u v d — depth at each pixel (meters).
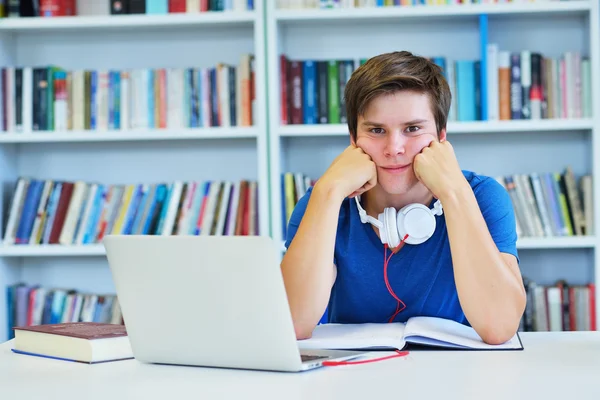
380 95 1.39
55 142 3.02
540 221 2.69
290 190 2.75
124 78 2.79
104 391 0.98
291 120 2.75
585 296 2.68
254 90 2.74
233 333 1.07
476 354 1.17
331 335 1.31
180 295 1.10
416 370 1.05
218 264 1.06
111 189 2.82
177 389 0.98
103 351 1.19
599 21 2.64
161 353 1.15
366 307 1.52
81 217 2.82
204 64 2.98
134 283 1.13
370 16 2.72
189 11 2.76
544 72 2.70
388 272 1.48
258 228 2.77
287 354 1.04
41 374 1.10
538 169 2.90
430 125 1.41
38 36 3.01
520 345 1.24
